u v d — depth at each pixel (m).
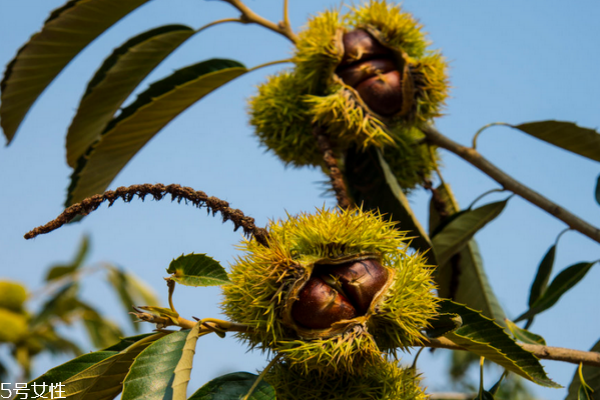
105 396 0.80
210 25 0.96
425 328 0.80
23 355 1.53
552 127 0.94
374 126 0.93
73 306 1.54
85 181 0.95
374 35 0.94
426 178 0.98
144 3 0.94
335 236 0.79
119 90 0.97
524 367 0.81
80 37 0.95
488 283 1.01
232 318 0.79
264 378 0.79
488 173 0.96
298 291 0.78
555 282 0.96
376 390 0.79
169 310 0.78
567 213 0.95
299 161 0.97
